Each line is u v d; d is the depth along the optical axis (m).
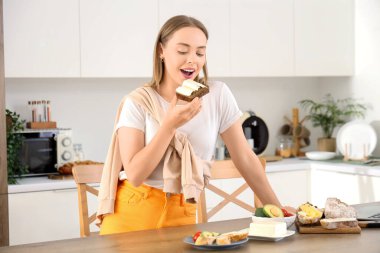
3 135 3.21
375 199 3.99
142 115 2.23
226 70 4.29
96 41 3.88
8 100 4.04
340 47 4.73
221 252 1.75
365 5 4.67
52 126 3.97
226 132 2.39
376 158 4.55
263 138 4.59
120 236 1.98
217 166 2.73
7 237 3.25
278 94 4.96
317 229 1.98
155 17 4.03
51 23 3.76
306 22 4.59
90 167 2.57
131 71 3.98
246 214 4.12
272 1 4.44
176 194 2.23
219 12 4.24
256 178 2.35
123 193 2.26
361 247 1.79
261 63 4.41
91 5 3.86
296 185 4.35
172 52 2.17
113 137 2.30
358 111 4.75
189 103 2.03
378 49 4.59
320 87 5.12
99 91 4.30
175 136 2.22
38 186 3.57
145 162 2.07
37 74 3.74
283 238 1.92
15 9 3.67
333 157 4.57
